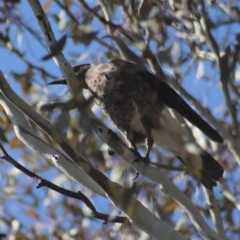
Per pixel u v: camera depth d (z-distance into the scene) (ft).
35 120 27.35
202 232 29.01
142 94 37.32
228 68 35.68
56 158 29.35
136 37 30.81
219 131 35.91
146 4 31.78
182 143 36.04
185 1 32.40
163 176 29.45
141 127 37.32
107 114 38.45
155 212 33.27
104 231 41.65
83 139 29.25
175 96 36.76
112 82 36.88
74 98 24.45
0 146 29.25
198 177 33.81
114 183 27.78
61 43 24.57
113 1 31.76
